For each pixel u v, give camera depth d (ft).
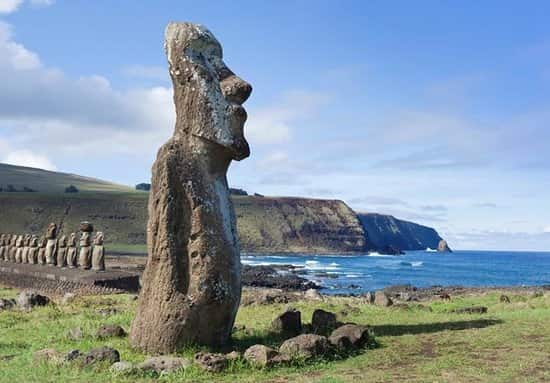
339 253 434.71
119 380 25.55
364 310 52.29
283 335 36.52
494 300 68.64
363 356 30.37
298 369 27.63
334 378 25.54
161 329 30.91
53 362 28.09
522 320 42.55
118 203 383.86
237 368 27.20
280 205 464.24
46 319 45.21
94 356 28.19
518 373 26.22
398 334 37.01
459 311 51.39
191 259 31.68
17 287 87.86
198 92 33.12
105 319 44.39
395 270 275.39
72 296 61.62
